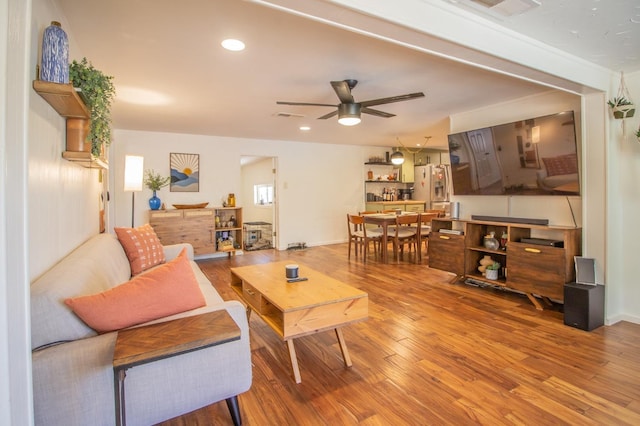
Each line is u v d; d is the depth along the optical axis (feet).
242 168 33.32
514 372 6.97
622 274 9.86
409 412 5.74
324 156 24.25
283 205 22.79
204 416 5.73
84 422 4.19
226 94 11.59
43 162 4.89
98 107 5.88
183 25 6.85
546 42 7.43
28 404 3.25
